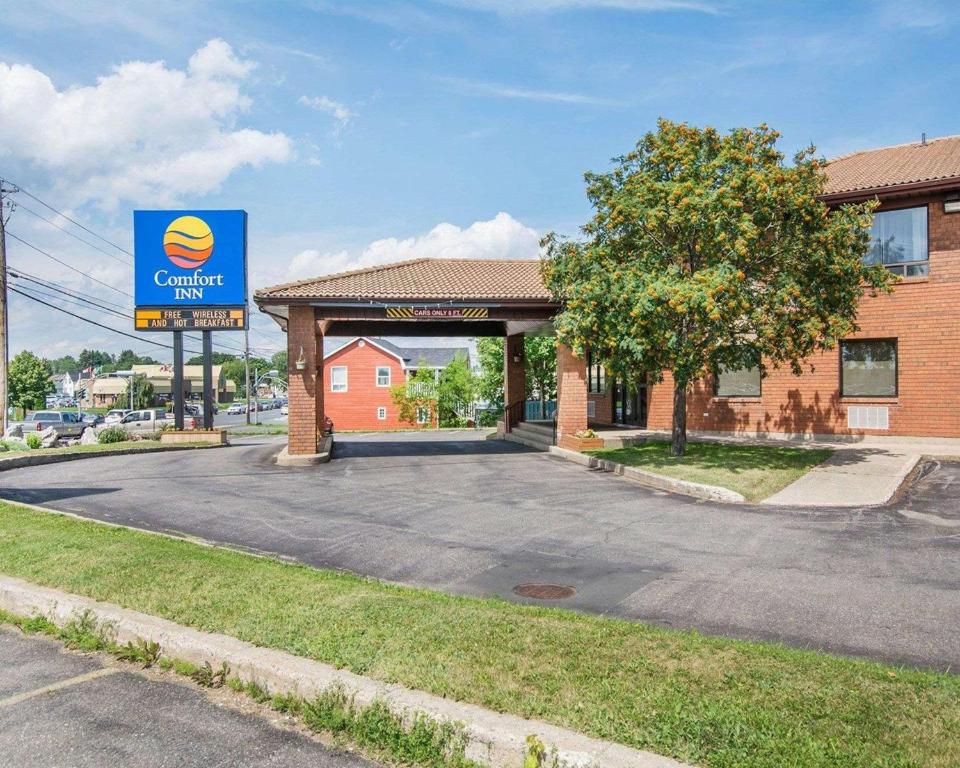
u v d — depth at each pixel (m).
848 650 5.58
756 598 6.96
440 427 51.41
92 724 4.62
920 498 12.30
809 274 15.28
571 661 4.97
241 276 31.31
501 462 19.56
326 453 20.92
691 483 13.48
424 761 4.11
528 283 22.22
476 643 5.33
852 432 19.92
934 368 18.67
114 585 6.90
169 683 5.25
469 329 27.73
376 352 51.88
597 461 17.78
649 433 23.16
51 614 6.48
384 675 4.79
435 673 4.78
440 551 9.25
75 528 9.72
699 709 4.20
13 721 4.67
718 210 14.67
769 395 21.30
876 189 18.61
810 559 8.49
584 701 4.34
